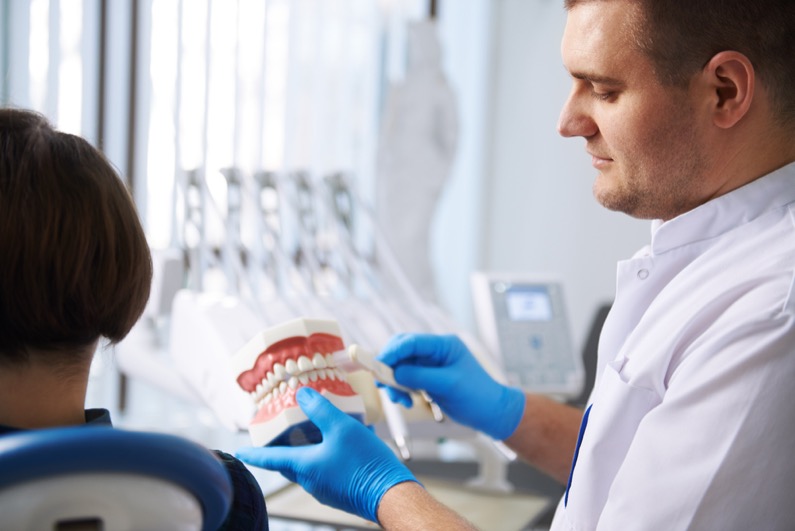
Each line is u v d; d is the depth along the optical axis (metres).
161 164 3.37
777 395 0.74
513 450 1.25
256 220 1.65
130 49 3.31
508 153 4.84
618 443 0.89
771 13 0.81
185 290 1.55
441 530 0.84
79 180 0.59
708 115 0.85
